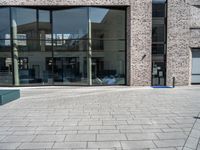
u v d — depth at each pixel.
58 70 17.78
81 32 17.39
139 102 10.33
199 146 4.95
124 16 17.30
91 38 17.34
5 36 17.05
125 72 17.44
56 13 17.41
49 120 7.18
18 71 17.47
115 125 6.56
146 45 16.47
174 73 16.94
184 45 16.83
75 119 7.29
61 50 17.64
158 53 16.97
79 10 17.14
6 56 17.20
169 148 4.83
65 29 17.50
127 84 17.16
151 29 16.45
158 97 11.74
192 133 5.79
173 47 16.77
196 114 7.88
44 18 17.45
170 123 6.74
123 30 17.39
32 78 17.70
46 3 16.02
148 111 8.40
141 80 16.67
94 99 11.29
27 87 16.62
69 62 17.67
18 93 11.75
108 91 14.23
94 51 17.45
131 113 8.10
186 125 6.51
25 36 17.38
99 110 8.65
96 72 17.59
